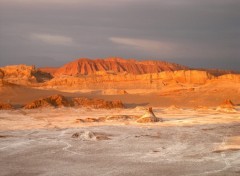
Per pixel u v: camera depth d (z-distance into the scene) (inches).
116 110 3641.7
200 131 1852.9
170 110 3523.6
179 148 1370.6
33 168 1079.0
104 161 1162.6
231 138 1617.9
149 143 1480.1
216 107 3858.3
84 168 1074.7
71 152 1302.9
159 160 1165.1
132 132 1801.2
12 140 1553.9
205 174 988.6
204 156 1213.7
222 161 1131.3
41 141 1523.1
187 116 2842.0
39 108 3577.8
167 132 1806.1
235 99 4537.4
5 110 3334.2
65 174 1008.9
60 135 1694.1
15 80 6560.0
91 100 4015.8
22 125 2188.7
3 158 1209.4
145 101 4648.1
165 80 5841.5
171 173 1004.6
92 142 1496.1
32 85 6230.3
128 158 1200.8
